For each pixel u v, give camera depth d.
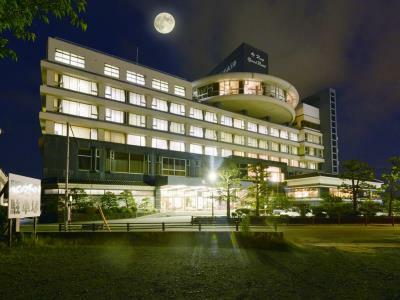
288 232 25.77
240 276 9.61
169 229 24.88
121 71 52.09
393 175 38.19
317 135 90.38
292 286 8.42
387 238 21.97
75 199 37.25
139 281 8.78
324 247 16.48
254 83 71.69
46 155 41.50
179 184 47.34
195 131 61.38
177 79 59.75
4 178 41.50
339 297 7.42
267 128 76.19
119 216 38.09
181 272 10.12
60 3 7.40
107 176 46.22
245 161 61.03
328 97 93.56
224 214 45.00
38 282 8.38
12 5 7.04
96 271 9.99
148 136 53.31
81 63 47.94
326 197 46.88
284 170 68.44
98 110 48.28
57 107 44.56
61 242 17.09
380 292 7.86
